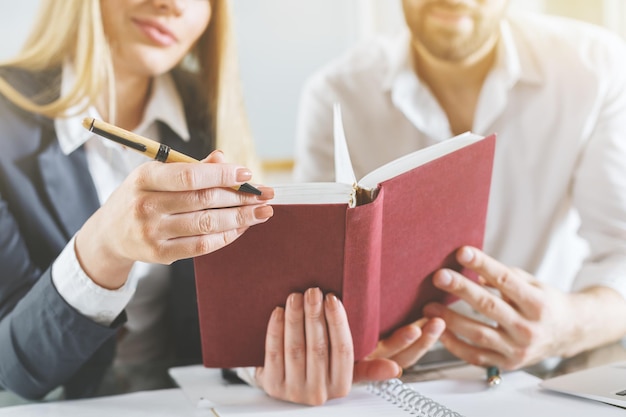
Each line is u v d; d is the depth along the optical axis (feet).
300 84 6.73
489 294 3.13
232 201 2.31
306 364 2.75
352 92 5.10
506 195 4.87
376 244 2.61
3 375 3.05
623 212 4.35
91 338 2.92
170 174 2.23
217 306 2.69
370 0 6.84
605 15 6.61
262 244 2.54
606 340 3.56
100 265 2.74
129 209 2.34
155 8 4.00
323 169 5.15
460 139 2.94
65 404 2.95
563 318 3.26
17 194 3.91
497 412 2.63
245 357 2.83
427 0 4.47
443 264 3.13
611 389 2.77
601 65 4.72
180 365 3.62
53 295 2.89
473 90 4.88
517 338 3.17
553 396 2.82
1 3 5.80
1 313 3.58
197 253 2.35
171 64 4.21
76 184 4.05
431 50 4.60
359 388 3.02
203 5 4.18
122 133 2.28
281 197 2.54
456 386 3.00
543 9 6.84
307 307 2.64
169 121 4.42
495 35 4.77
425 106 4.87
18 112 4.02
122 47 4.12
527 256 4.90
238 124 4.63
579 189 4.63
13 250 3.67
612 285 3.79
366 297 2.72
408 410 2.71
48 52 4.23
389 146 5.07
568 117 4.71
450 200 2.93
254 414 2.71
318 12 6.70
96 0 3.99
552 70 4.78
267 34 6.61
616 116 4.67
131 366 3.59
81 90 4.03
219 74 4.50
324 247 2.56
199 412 2.79
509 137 4.84
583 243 5.10
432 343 3.15
